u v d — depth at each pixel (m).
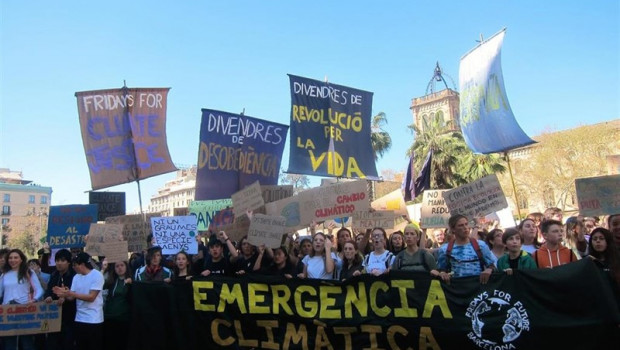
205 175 10.48
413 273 5.82
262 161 11.42
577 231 7.09
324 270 6.82
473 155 30.95
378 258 6.52
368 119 11.28
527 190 44.34
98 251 7.39
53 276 7.10
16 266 6.92
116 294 6.66
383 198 10.29
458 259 5.81
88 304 6.26
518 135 8.81
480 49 9.79
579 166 38.06
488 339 5.41
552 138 39.69
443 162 31.34
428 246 10.57
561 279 5.34
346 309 5.92
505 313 5.42
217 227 9.43
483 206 6.89
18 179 128.25
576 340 5.19
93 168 9.84
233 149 10.96
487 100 9.54
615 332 5.12
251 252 7.20
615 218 5.75
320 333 5.91
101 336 6.36
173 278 6.84
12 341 6.48
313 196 7.99
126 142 10.19
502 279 5.53
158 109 10.60
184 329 6.14
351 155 10.80
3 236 85.56
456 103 71.38
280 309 6.05
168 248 8.55
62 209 9.70
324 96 10.72
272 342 5.97
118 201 11.65
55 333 6.76
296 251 9.12
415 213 12.66
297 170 9.98
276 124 11.75
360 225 7.83
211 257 7.57
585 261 5.32
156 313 6.23
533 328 5.31
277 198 9.84
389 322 5.75
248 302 6.12
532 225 6.55
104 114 10.10
